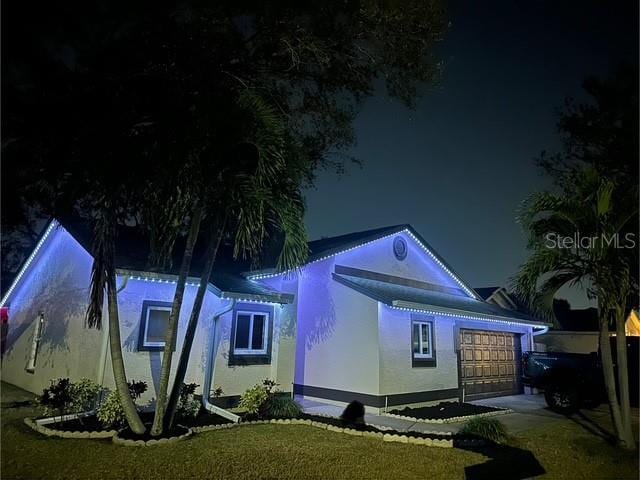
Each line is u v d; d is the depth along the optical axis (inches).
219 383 429.1
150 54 324.5
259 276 496.7
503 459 302.8
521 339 737.0
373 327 494.9
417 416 445.4
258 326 470.9
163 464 260.8
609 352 365.7
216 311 434.9
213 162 318.7
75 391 349.1
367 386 486.0
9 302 634.8
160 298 424.5
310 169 438.3
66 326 455.5
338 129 449.7
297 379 554.9
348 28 394.9
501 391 657.6
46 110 315.9
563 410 521.7
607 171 634.2
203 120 306.2
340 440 335.0
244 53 367.9
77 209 328.8
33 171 342.0
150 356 410.9
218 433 340.2
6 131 323.3
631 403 560.7
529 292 375.2
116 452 280.5
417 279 644.7
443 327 577.3
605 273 350.9
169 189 301.4
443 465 282.2
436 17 392.8
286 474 254.8
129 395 320.5
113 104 309.9
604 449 341.4
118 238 488.1
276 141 318.0
